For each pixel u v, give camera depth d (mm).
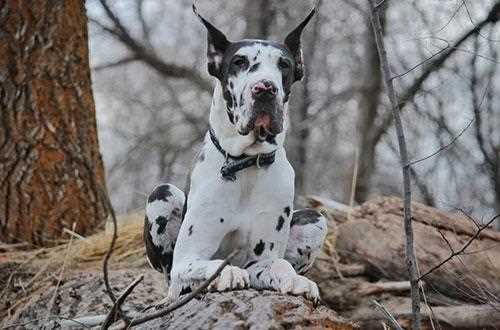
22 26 9234
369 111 17016
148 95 19703
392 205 8445
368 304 7809
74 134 9375
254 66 5574
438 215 8180
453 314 7359
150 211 6211
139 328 5484
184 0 18875
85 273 7887
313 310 5207
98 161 9594
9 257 8570
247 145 5625
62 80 9359
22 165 9125
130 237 8680
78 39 9492
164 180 19047
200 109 19281
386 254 8148
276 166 5770
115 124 19844
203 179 5785
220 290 5344
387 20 15727
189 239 5734
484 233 7953
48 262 8109
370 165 16703
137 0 18906
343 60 17828
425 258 7832
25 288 7910
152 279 7391
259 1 17094
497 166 13500
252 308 5070
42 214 9125
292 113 16797
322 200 9531
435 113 14289
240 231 5781
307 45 17266
